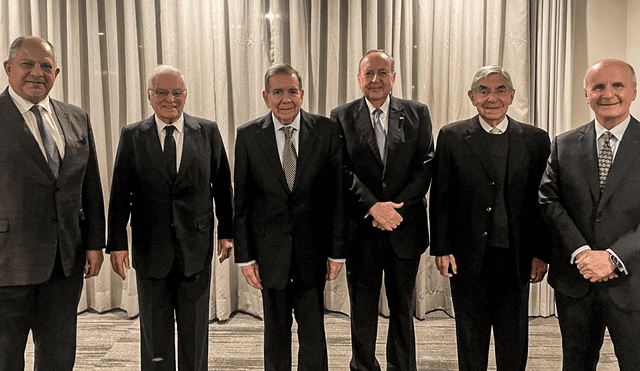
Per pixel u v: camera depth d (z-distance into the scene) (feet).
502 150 6.57
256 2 11.06
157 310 6.65
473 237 6.57
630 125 5.96
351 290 7.25
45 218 6.04
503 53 11.08
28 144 5.97
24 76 5.92
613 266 5.69
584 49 10.92
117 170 6.78
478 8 10.93
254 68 11.27
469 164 6.58
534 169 6.63
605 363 8.61
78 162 6.35
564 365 6.26
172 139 6.70
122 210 6.79
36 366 6.40
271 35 11.21
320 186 6.68
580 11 10.88
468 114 11.15
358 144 7.00
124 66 11.43
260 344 9.75
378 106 7.14
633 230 5.71
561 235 5.98
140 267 6.70
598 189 5.92
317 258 6.69
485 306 6.68
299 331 6.79
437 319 11.15
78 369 8.53
